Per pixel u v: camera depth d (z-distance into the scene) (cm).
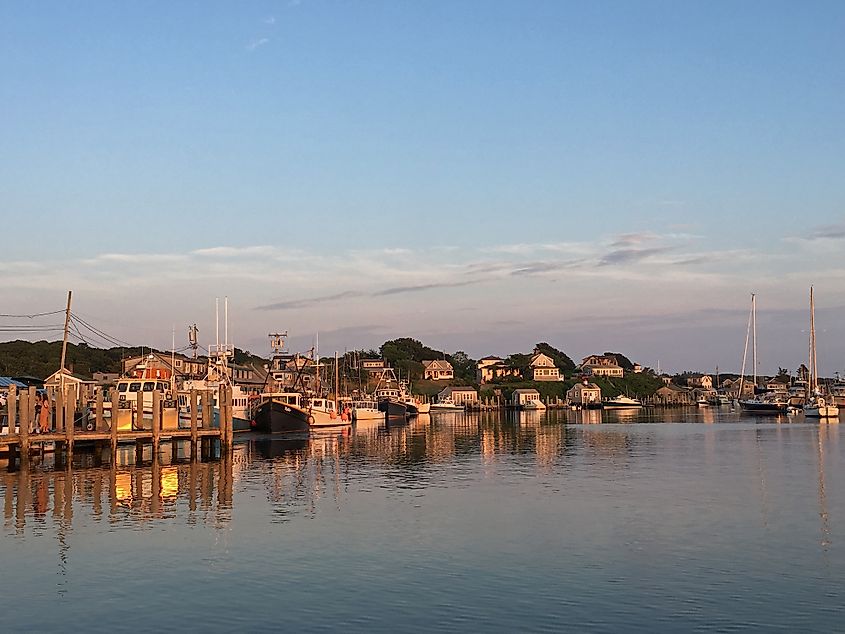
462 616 2283
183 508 3981
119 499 4262
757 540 3192
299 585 2589
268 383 15788
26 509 3938
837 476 5234
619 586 2559
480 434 10538
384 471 5678
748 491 4531
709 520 3609
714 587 2542
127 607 2380
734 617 2262
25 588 2566
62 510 3909
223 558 2928
